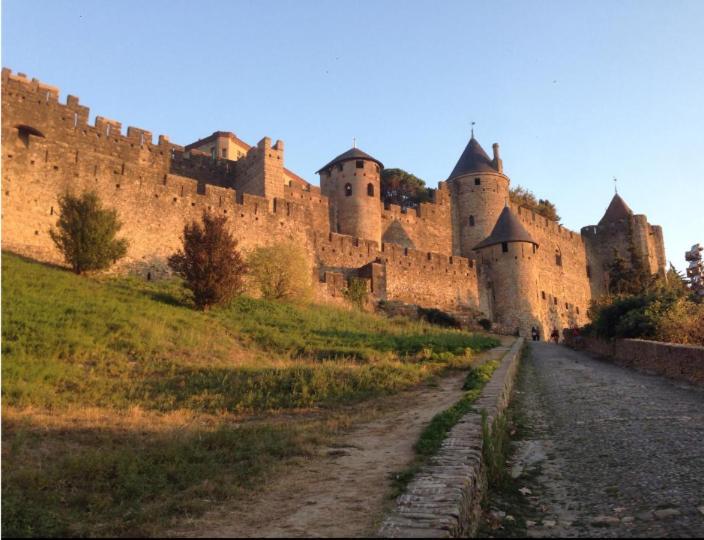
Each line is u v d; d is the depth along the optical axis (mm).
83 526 5305
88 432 9242
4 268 23438
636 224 77750
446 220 61844
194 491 6430
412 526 4301
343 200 54719
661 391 13414
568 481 6902
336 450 8539
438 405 12359
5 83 37594
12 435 8695
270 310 28625
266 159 47562
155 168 45562
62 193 30078
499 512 5961
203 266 25875
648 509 5676
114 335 18188
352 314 33688
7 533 5020
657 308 21625
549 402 12984
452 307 49188
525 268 53219
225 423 10844
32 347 15555
